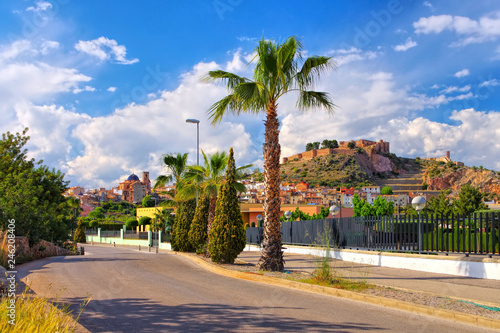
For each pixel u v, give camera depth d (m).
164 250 36.94
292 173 199.12
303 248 23.47
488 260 11.78
